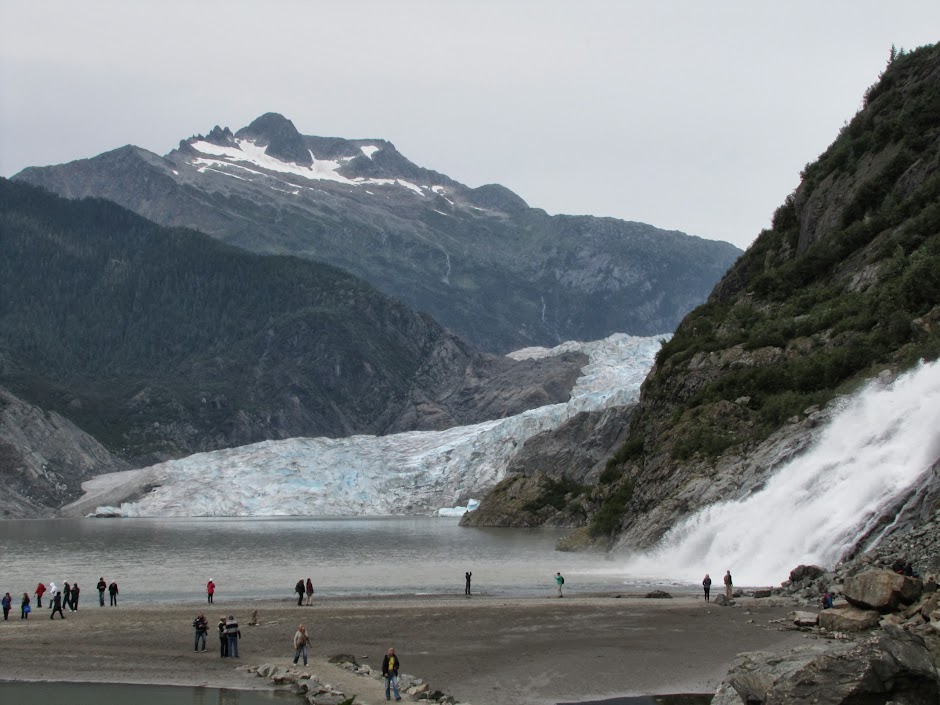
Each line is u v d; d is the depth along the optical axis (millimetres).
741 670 33031
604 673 40625
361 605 62719
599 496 121812
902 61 138500
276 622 54906
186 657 45781
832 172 132000
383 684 39406
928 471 62438
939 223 99500
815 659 30078
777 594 58656
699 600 59812
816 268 117000
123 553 129875
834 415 80875
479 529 182375
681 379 111938
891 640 30203
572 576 80562
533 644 46906
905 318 87375
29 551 136125
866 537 62031
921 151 115188
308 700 37844
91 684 40844
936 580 41656
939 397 68438
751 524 76750
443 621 54156
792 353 100188
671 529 87500
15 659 45625
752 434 90875
